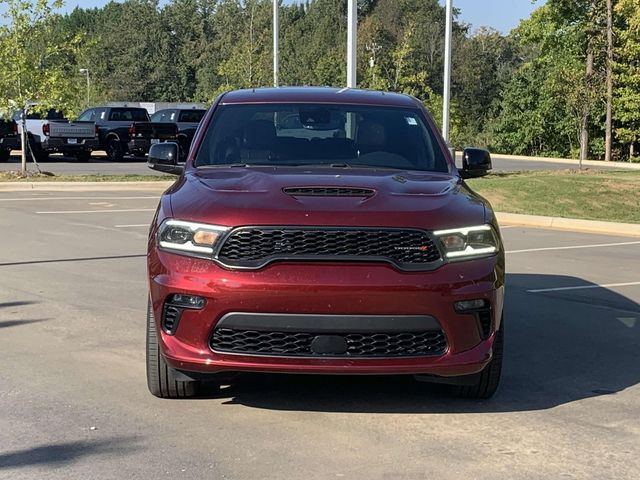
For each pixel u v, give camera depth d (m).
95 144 26.94
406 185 4.93
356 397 5.13
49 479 3.81
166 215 4.64
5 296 7.92
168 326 4.52
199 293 4.31
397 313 4.28
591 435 4.52
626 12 33.12
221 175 5.15
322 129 5.94
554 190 21.50
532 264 10.93
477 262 4.49
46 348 6.13
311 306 4.23
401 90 32.09
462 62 75.25
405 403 5.03
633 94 41.81
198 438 4.38
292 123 5.97
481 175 6.28
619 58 41.94
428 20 81.88
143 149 27.80
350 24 18.97
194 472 3.92
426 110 6.34
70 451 4.16
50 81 20.27
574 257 11.66
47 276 8.96
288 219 4.30
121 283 8.64
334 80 62.78
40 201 16.83
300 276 4.23
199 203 4.57
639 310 8.06
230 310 4.28
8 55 19.67
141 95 103.00
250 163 5.61
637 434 4.55
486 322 4.56
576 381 5.61
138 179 20.91
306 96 6.25
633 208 20.56
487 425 4.66
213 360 4.34
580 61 44.06
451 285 4.34
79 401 4.95
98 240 11.73
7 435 4.38
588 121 44.06
